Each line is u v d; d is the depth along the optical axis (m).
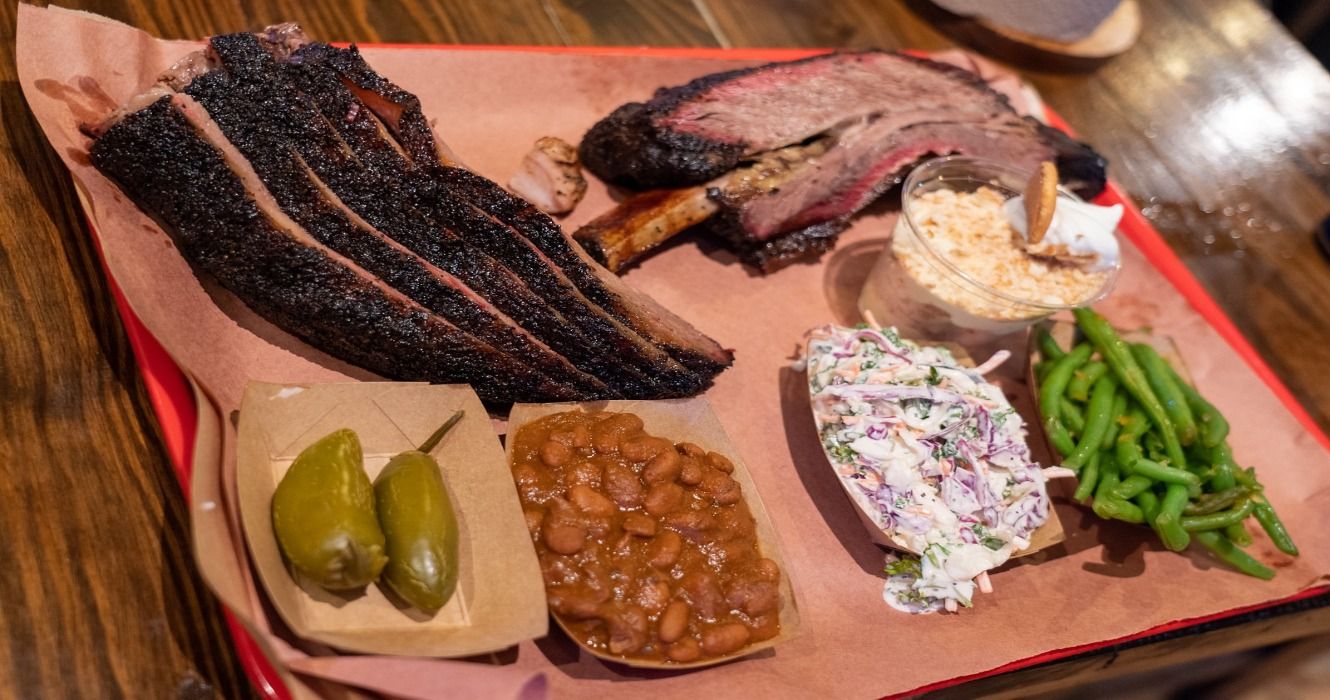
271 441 0.49
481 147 0.67
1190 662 0.63
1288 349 0.83
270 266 0.50
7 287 0.52
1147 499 0.64
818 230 0.69
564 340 0.55
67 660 0.44
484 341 0.53
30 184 0.55
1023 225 0.66
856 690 0.53
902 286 0.66
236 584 0.43
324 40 0.68
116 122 0.51
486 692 0.42
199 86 0.54
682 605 0.50
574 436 0.53
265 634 0.40
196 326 0.52
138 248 0.51
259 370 0.53
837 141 0.68
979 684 0.57
